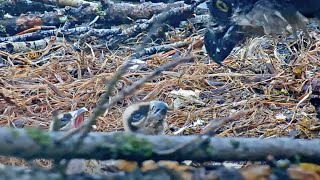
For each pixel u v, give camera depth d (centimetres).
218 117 1009
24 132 396
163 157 416
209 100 1088
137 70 1202
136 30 1397
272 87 1124
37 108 1061
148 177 413
